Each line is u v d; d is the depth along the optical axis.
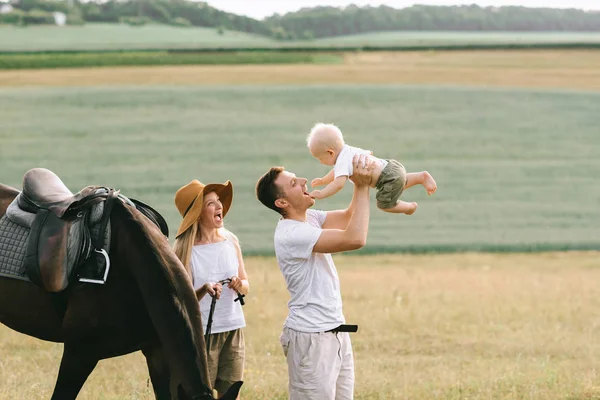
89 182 31.55
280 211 5.61
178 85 58.41
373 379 8.06
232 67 69.94
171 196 29.00
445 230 24.88
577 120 46.44
